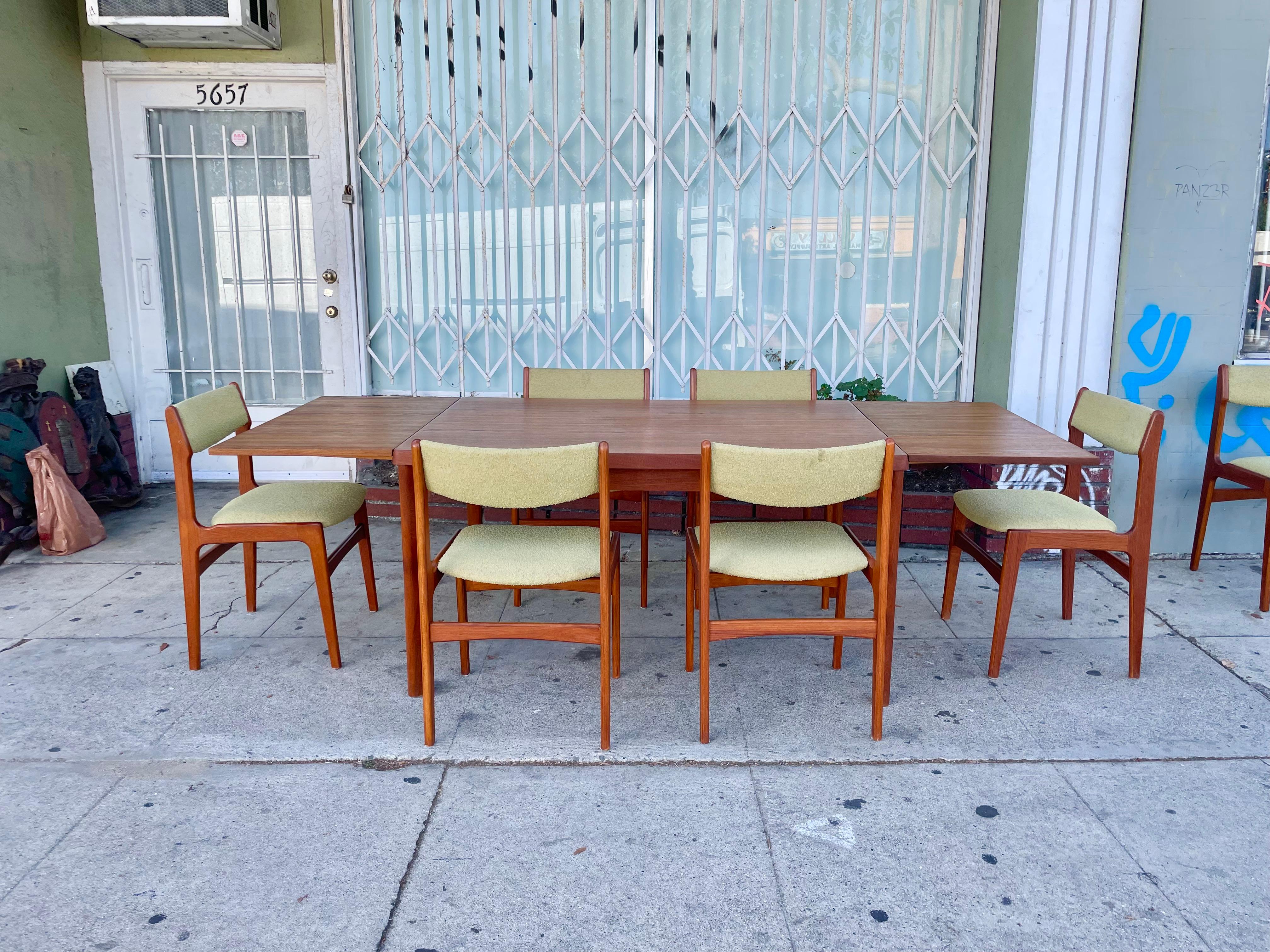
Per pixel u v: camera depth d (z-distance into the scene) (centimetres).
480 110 413
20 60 384
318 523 265
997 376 382
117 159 440
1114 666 274
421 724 240
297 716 244
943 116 392
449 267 432
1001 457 235
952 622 308
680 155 407
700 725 239
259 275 455
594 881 180
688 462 234
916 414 299
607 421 284
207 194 449
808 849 190
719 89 399
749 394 334
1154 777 216
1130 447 260
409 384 447
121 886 178
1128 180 342
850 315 414
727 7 391
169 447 473
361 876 181
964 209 402
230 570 358
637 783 213
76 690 256
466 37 407
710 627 226
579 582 251
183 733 234
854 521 385
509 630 223
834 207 405
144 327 460
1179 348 352
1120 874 182
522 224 423
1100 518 264
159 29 390
